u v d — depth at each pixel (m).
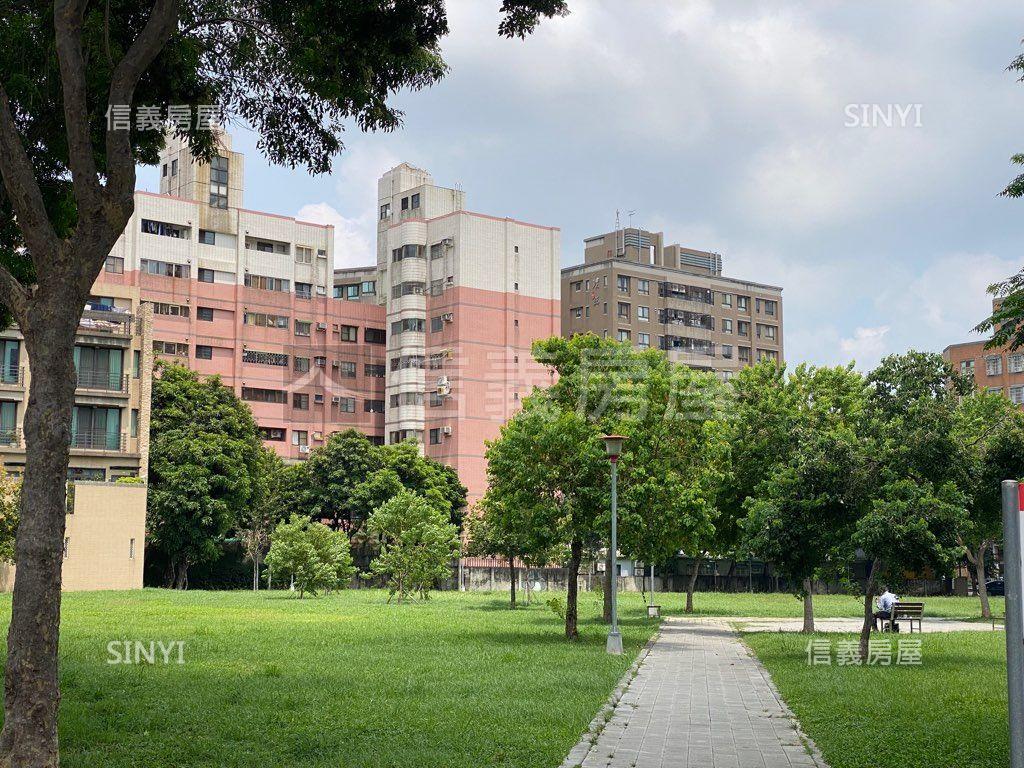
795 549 23.55
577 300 108.94
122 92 11.28
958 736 12.74
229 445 65.12
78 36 11.03
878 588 23.83
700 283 111.94
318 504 75.56
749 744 12.34
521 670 19.59
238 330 87.25
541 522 26.61
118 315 60.84
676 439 31.92
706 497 32.22
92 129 15.64
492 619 37.06
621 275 106.38
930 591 75.75
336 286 102.06
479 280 90.00
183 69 15.35
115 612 36.31
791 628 35.53
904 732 13.09
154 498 62.00
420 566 51.06
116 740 11.88
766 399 35.03
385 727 12.97
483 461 88.25
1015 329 18.67
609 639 24.16
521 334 91.44
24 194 10.67
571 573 28.05
